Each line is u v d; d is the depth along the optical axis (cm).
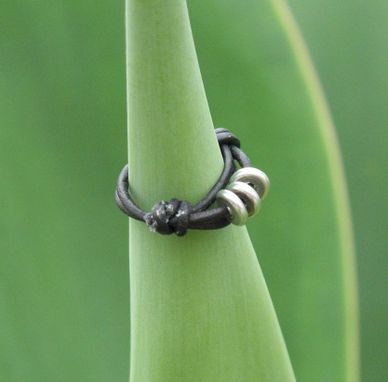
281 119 25
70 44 25
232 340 18
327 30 28
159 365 18
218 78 25
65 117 25
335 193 24
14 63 25
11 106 25
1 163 25
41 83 25
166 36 16
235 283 18
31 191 25
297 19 28
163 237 17
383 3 27
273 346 19
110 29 24
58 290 25
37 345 25
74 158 25
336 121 27
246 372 19
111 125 25
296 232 25
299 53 24
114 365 26
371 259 27
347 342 25
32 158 25
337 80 27
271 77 24
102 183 25
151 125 17
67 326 26
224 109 25
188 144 17
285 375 19
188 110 17
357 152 27
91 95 25
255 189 18
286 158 25
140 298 18
